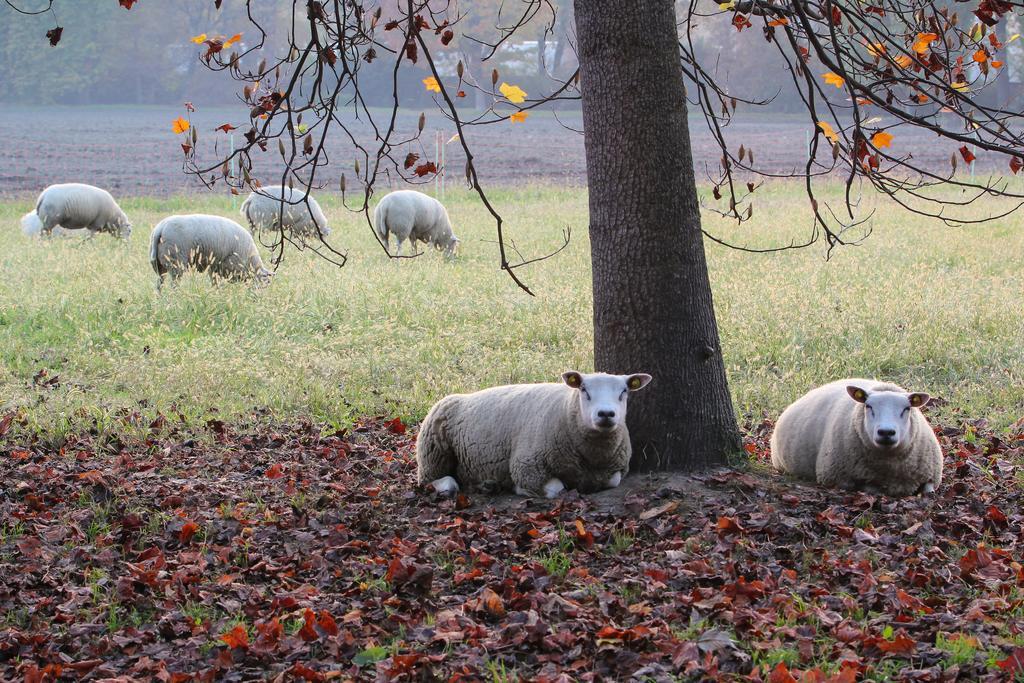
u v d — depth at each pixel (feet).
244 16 261.85
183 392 37.17
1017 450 28.91
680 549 21.09
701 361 25.40
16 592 19.97
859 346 41.06
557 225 81.20
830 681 15.16
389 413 35.27
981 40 20.35
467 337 44.39
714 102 237.66
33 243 70.95
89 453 30.07
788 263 59.98
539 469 24.84
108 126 239.91
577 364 38.58
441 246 68.85
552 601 18.49
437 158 153.28
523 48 286.66
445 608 19.11
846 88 22.06
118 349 43.60
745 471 25.96
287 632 18.35
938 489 25.36
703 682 15.71
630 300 24.97
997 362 38.81
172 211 98.94
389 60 267.59
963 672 15.66
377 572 20.65
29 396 36.01
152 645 17.93
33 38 289.74
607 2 23.77
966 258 60.75
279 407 35.81
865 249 64.44
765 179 120.16
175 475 28.02
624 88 24.11
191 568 20.85
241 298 50.31
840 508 23.12
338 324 48.06
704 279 25.39
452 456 26.84
